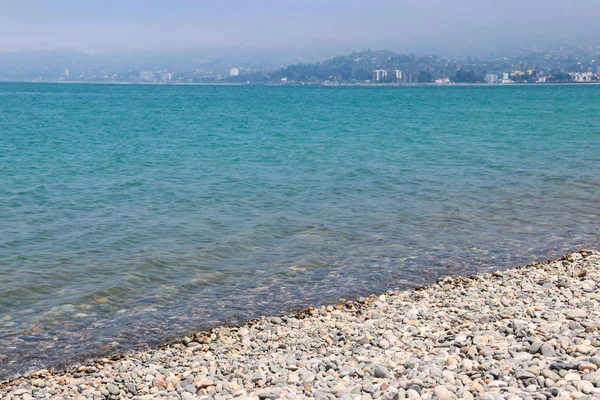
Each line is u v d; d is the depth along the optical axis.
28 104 110.88
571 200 23.33
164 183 26.98
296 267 15.37
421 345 9.56
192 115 80.12
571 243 17.41
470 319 10.88
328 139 46.81
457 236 18.27
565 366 7.58
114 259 15.86
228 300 13.12
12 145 42.44
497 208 22.03
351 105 111.19
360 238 18.08
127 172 30.27
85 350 10.70
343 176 28.83
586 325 9.38
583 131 52.06
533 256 16.17
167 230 18.80
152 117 75.69
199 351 10.43
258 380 8.51
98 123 64.88
